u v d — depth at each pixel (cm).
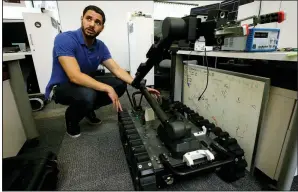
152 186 68
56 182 81
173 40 71
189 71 150
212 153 83
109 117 165
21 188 60
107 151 111
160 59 82
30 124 116
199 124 112
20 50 206
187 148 80
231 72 98
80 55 121
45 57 203
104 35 348
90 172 92
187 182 84
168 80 249
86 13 113
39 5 278
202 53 107
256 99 82
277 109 74
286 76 82
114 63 147
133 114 133
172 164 75
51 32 199
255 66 108
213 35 91
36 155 77
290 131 67
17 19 214
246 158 92
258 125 82
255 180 85
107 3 332
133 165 80
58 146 117
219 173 87
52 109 190
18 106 109
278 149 75
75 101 115
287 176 69
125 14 347
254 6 216
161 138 95
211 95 120
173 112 112
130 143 87
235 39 85
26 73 201
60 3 309
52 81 123
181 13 373
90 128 143
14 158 74
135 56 257
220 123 113
